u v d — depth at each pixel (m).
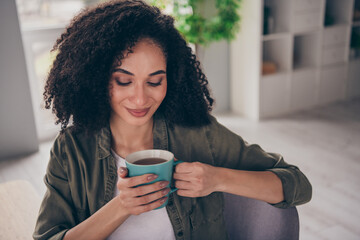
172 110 1.00
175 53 0.89
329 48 4.19
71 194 0.96
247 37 3.85
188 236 0.99
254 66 3.85
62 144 0.96
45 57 3.48
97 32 0.83
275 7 3.97
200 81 1.02
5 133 3.24
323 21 4.04
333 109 4.19
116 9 0.85
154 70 0.83
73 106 0.92
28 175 3.01
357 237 2.15
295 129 3.71
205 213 1.02
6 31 3.04
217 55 4.08
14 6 3.01
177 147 1.04
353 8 4.38
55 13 3.42
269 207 0.99
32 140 3.36
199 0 3.54
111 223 0.82
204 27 3.50
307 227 2.25
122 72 0.82
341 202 2.48
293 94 4.13
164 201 0.79
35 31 3.34
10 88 3.17
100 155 0.96
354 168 2.91
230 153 1.05
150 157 0.83
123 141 0.98
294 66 4.25
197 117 1.03
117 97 0.84
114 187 0.97
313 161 3.04
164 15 0.89
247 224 1.04
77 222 0.97
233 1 3.53
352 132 3.57
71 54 0.88
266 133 3.64
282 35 3.86
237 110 4.22
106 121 0.95
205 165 0.85
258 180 0.92
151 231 0.96
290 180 0.96
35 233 0.90
